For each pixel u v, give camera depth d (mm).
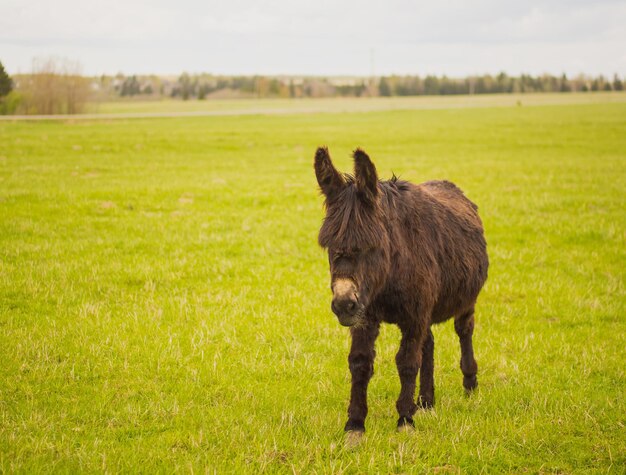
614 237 13594
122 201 17266
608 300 9797
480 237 6559
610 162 27078
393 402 6285
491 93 188625
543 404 6074
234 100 158375
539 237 13898
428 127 50094
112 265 11000
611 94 154125
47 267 10633
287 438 5320
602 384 6664
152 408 5832
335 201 4828
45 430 5262
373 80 185500
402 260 5043
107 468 4688
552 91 190750
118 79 175125
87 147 32219
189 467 4707
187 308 8891
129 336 7805
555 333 8375
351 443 5109
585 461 5035
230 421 5625
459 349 7840
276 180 22062
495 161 28188
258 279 10672
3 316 8312
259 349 7590
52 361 6918
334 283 4570
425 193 6000
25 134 38750
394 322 5324
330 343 7867
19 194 17266
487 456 5047
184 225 14641
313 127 50906
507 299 9992
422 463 4945
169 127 50125
